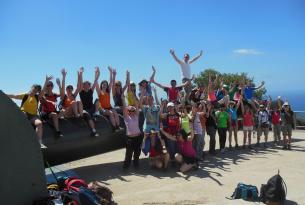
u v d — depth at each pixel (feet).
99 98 34.14
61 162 31.76
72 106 31.96
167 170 33.32
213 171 33.06
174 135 33.24
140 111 34.22
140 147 33.71
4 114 17.78
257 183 29.48
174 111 33.73
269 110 47.73
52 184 22.86
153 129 33.40
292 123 44.04
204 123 37.73
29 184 18.38
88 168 34.60
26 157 18.35
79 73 32.94
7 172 17.72
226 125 40.47
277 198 23.52
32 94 29.22
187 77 43.01
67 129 30.83
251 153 41.24
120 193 26.91
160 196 26.08
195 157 33.27
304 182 29.99
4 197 17.58
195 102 40.09
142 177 31.12
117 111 35.40
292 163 36.58
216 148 43.57
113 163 36.50
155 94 36.81
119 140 34.45
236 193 25.26
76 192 20.83
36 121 28.76
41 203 18.16
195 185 28.73
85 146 31.78
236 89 46.34
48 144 29.07
